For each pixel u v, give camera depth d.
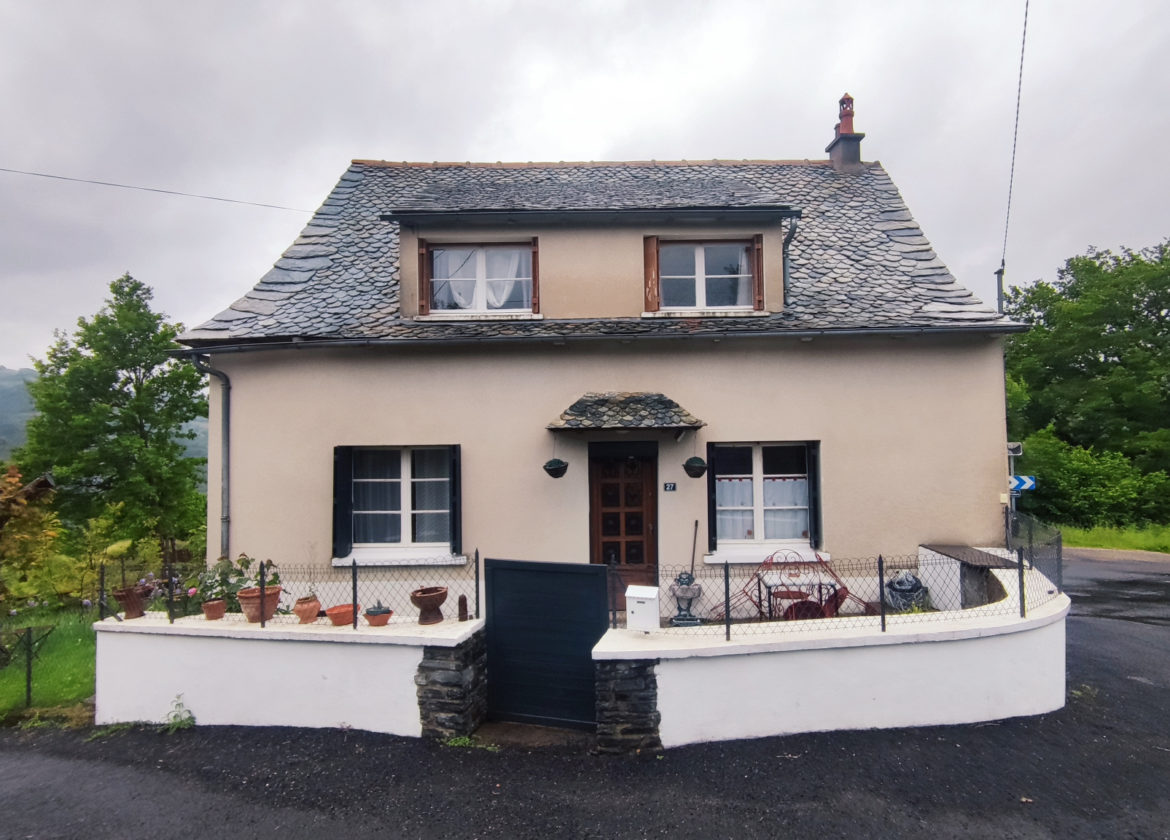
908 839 4.21
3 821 4.67
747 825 4.40
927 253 10.67
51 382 20.47
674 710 5.38
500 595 6.13
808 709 5.51
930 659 5.64
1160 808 4.51
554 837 4.32
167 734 5.98
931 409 9.00
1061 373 30.52
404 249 9.26
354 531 9.27
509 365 9.03
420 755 5.41
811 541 9.08
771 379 9.04
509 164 12.79
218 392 9.29
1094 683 6.78
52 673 7.73
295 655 5.98
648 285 9.44
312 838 4.39
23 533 8.93
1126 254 32.50
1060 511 22.78
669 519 8.94
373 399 8.98
